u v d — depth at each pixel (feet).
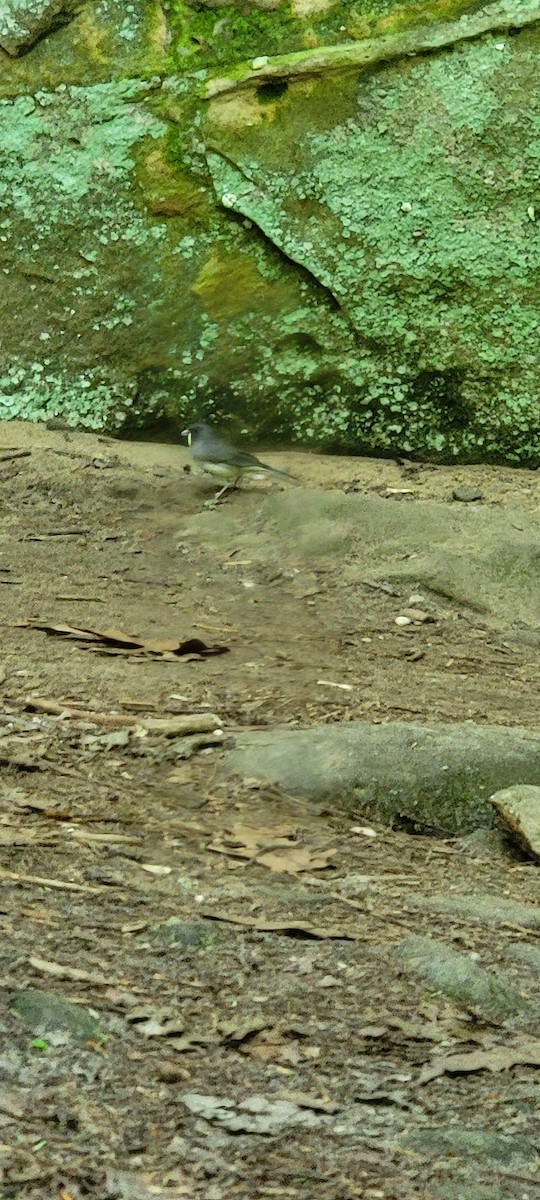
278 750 22.12
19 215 36.99
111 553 32.60
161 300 37.29
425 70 36.19
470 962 15.76
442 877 19.63
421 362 37.45
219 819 20.25
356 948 16.19
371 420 37.96
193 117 36.40
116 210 36.86
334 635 29.17
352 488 36.47
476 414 37.73
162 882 17.67
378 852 20.25
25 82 36.50
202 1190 11.55
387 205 36.55
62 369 37.70
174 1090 12.89
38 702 23.36
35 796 19.92
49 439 37.40
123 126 36.50
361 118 36.35
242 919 16.71
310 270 36.83
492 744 22.56
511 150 36.32
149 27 36.35
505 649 29.86
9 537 32.91
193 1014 14.32
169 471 36.52
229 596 30.94
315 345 37.52
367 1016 14.69
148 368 37.65
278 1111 12.84
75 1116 12.15
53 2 36.01
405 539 33.14
